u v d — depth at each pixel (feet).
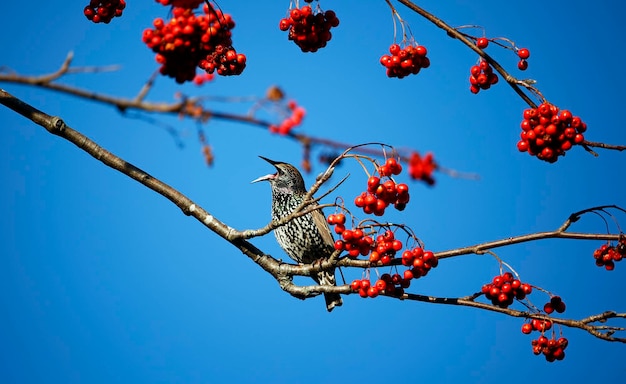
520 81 18.98
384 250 20.04
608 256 20.74
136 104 10.88
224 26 17.13
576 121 18.48
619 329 20.44
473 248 20.40
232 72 18.58
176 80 16.81
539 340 21.39
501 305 21.11
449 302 21.25
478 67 20.43
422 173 12.96
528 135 18.78
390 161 18.47
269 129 12.17
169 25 15.98
